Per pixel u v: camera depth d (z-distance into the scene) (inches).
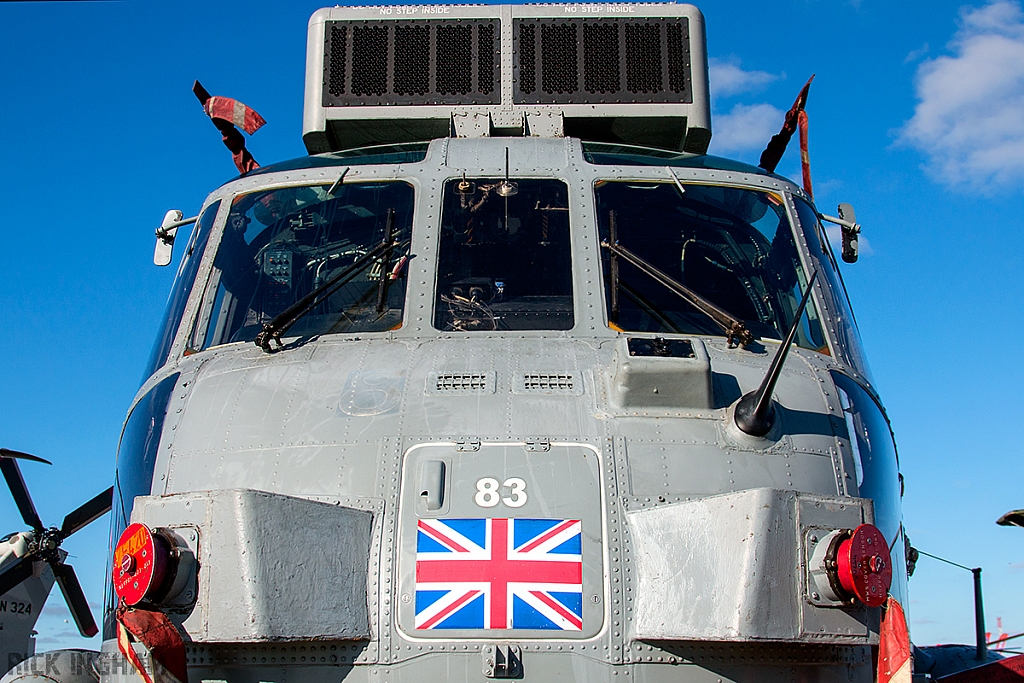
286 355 190.9
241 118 263.9
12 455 257.8
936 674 285.9
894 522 192.1
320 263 216.2
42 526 274.1
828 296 217.8
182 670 149.5
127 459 194.7
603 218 217.0
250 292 214.2
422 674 152.7
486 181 220.5
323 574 155.3
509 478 163.3
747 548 149.9
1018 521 191.8
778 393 183.3
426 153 230.7
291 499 157.9
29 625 309.9
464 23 269.3
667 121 265.0
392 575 157.9
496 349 186.5
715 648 156.3
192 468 175.0
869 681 164.9
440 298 199.3
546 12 270.8
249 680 155.6
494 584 156.2
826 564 150.3
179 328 211.5
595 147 239.1
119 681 178.9
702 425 172.1
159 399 195.5
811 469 172.4
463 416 170.7
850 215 255.4
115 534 193.8
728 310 209.8
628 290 202.8
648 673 153.7
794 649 158.7
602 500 162.1
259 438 174.7
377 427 170.9
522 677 152.1
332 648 155.4
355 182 225.6
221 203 233.9
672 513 158.7
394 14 270.8
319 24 271.0
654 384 173.0
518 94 264.4
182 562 153.7
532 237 210.7
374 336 192.4
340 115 263.4
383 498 163.2
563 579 156.7
